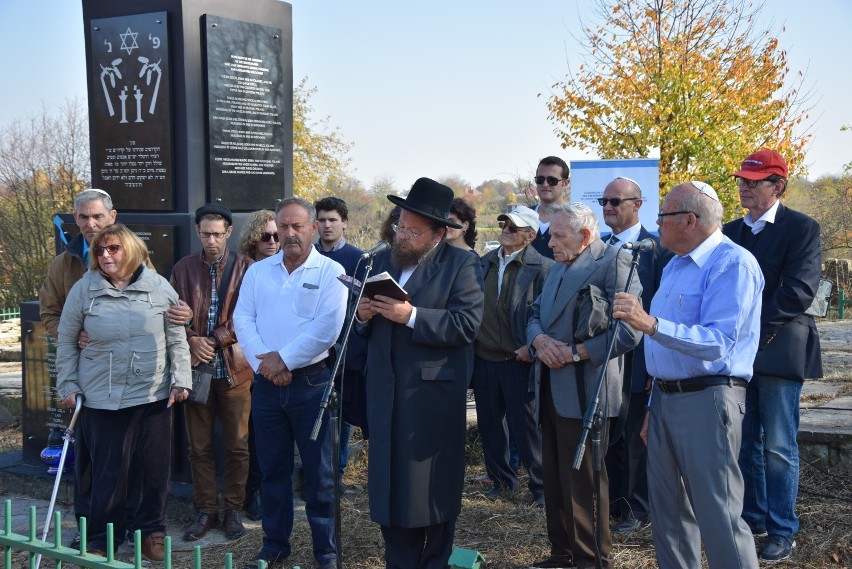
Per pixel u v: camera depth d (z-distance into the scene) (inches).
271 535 178.5
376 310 141.9
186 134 221.6
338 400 142.6
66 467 227.8
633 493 195.3
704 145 490.0
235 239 232.1
